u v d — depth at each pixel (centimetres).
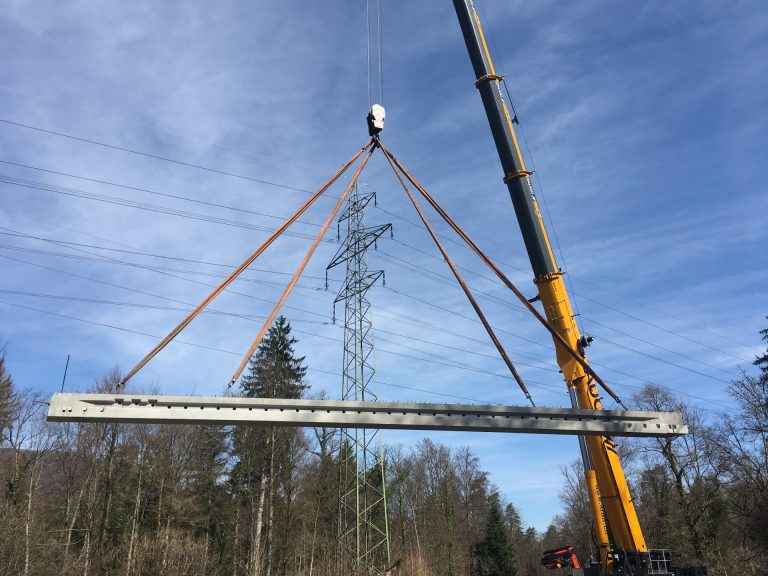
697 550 3609
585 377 1678
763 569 3162
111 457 3800
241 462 4003
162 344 1041
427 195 1399
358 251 3516
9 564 2648
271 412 1029
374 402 1074
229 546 4250
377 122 1381
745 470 3334
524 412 1139
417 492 6222
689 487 3794
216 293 1113
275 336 4678
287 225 1212
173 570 2969
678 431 1201
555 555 3250
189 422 1016
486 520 6450
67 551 3209
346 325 3328
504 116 1941
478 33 2030
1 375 3575
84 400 976
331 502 3925
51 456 3747
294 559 3656
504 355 1256
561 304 1755
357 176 1359
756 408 3450
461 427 1101
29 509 3077
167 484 4112
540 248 1808
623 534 1588
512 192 1884
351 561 3030
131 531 3691
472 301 1308
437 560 5269
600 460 1648
